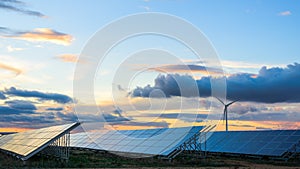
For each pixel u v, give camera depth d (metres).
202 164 32.78
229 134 47.59
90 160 36.25
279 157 35.81
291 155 35.34
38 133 43.84
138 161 35.09
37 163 32.19
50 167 29.89
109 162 34.44
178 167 30.66
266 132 41.38
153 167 30.67
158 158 37.22
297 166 31.73
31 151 31.11
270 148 37.16
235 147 42.06
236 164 33.25
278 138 38.41
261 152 37.38
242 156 40.69
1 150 53.72
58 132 33.84
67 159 33.75
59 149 36.78
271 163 34.03
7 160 36.25
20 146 40.09
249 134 43.66
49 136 34.38
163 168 29.89
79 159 37.00
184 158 38.00
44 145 31.52
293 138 36.50
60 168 29.42
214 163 33.38
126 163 33.56
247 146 40.56
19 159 36.88
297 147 35.06
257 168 29.80
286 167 30.55
